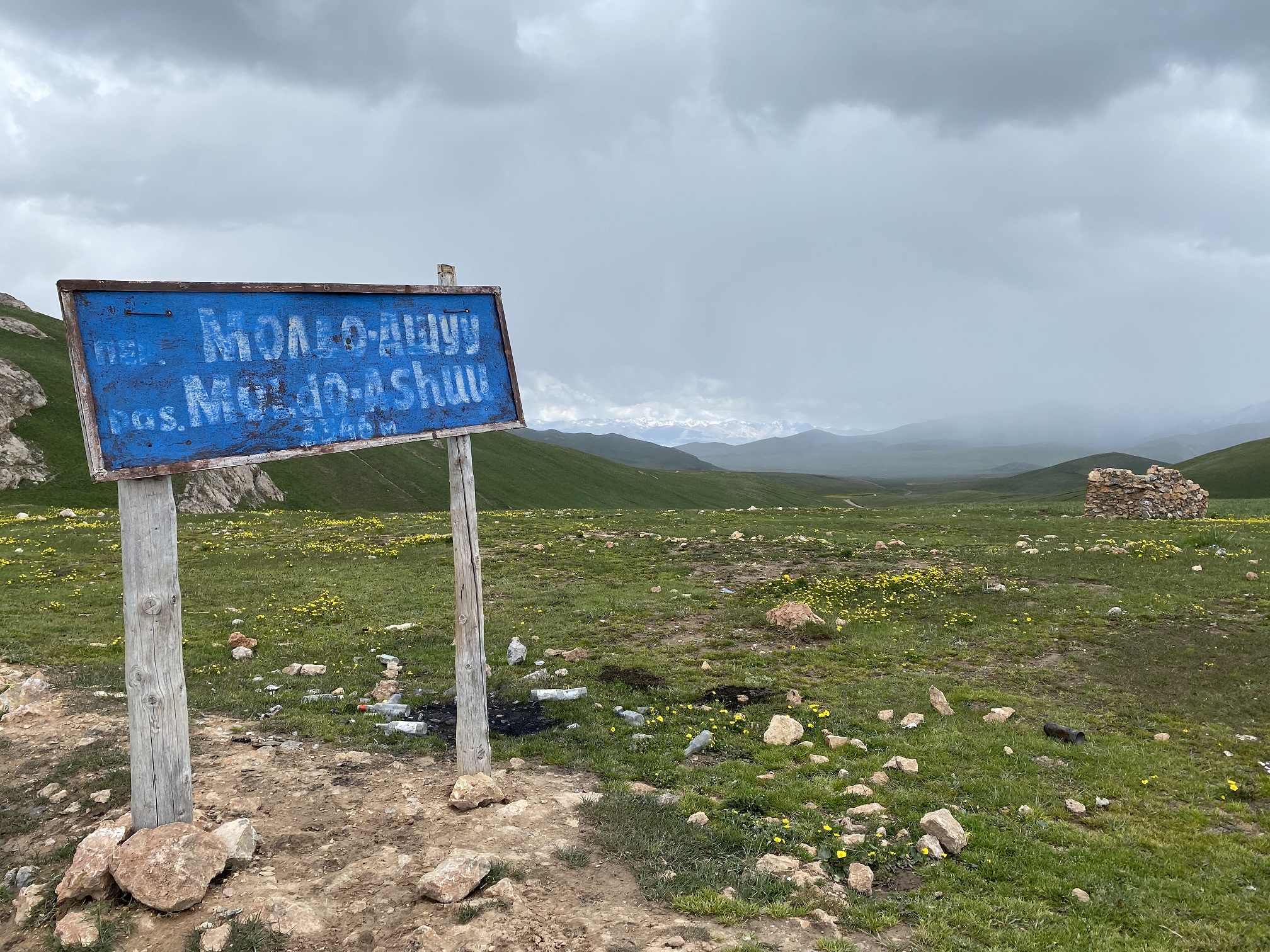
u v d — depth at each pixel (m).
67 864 8.43
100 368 7.39
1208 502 62.88
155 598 8.00
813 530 40.88
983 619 21.98
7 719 12.81
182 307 8.01
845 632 20.84
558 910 7.64
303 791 10.35
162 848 7.66
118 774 10.49
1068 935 7.73
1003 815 10.58
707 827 9.81
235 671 16.81
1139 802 11.11
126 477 7.50
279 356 8.77
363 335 9.59
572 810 10.05
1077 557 30.77
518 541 36.44
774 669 17.52
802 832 9.77
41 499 87.12
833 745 12.92
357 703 14.72
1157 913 8.23
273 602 24.08
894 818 10.34
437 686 16.05
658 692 15.81
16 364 104.81
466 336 10.84
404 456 144.75
